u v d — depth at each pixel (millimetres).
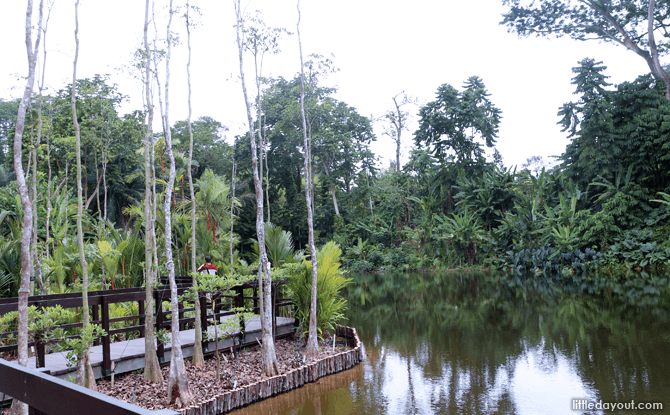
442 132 33719
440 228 29203
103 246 8875
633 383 6188
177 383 5512
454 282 21375
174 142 12461
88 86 14125
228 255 13852
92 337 5312
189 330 8398
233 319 6820
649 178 23922
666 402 5469
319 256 9633
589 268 21625
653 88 24062
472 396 6062
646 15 23797
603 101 24328
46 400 1563
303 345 8898
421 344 9250
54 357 6238
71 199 18094
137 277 9523
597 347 8141
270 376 6676
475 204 29250
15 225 9930
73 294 6258
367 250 33156
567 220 23703
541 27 25781
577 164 25578
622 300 12914
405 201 35594
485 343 9031
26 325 4480
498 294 16078
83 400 1364
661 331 9000
